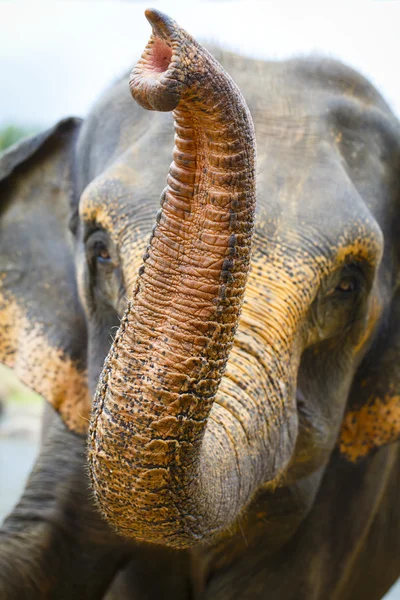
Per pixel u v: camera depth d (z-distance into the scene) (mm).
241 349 2889
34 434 12578
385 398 3846
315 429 3400
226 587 4016
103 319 3590
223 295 2105
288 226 3152
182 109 1994
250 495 2793
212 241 2068
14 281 4113
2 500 8641
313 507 4043
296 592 4008
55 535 3879
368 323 3627
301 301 3094
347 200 3252
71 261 4055
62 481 3953
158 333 2143
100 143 3650
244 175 2041
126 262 3168
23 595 3725
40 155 4223
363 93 3682
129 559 4113
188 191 2062
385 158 3625
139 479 2234
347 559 4172
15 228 4195
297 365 3154
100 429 2219
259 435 2799
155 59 1967
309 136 3377
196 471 2297
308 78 3598
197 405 2189
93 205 3279
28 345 3979
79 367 3904
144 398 2158
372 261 3307
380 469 4258
